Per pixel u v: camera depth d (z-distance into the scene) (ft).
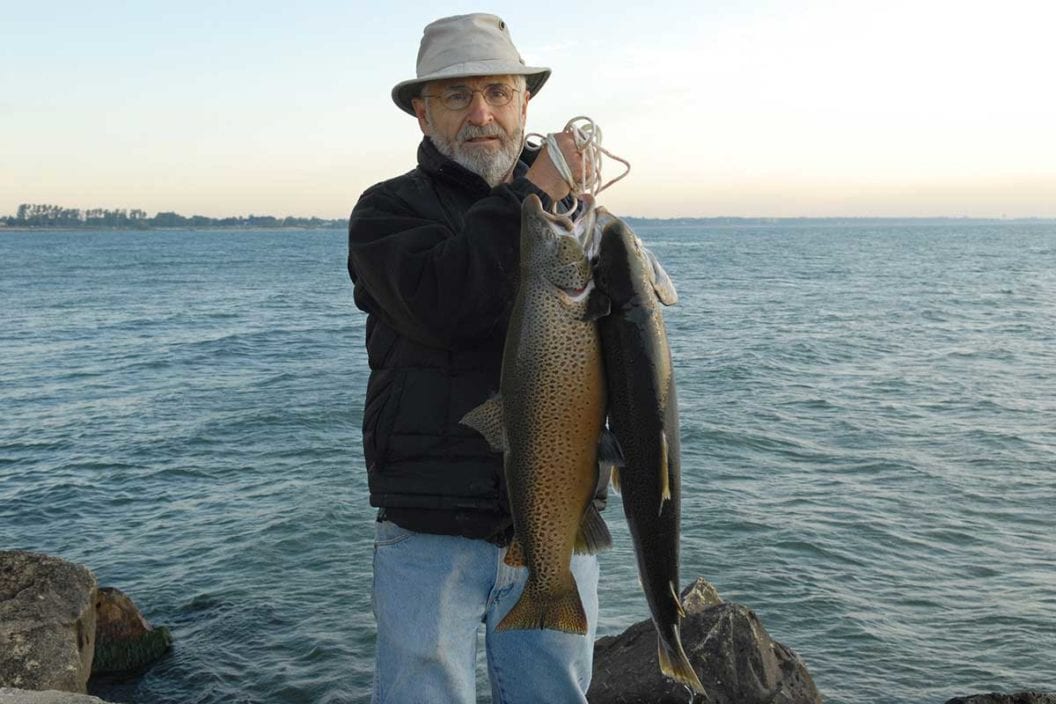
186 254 429.79
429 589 10.11
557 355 8.75
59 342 108.17
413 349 9.97
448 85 10.03
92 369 87.40
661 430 8.59
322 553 36.55
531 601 9.31
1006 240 603.26
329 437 56.85
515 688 10.55
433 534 10.10
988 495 42.19
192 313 144.97
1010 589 32.04
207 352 97.96
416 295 9.29
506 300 9.35
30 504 44.50
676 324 118.21
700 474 46.06
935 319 122.21
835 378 75.20
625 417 8.73
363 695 26.43
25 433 59.72
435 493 9.78
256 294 187.11
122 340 109.40
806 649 28.25
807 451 50.49
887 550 35.65
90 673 26.73
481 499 9.76
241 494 45.16
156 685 27.20
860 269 257.34
